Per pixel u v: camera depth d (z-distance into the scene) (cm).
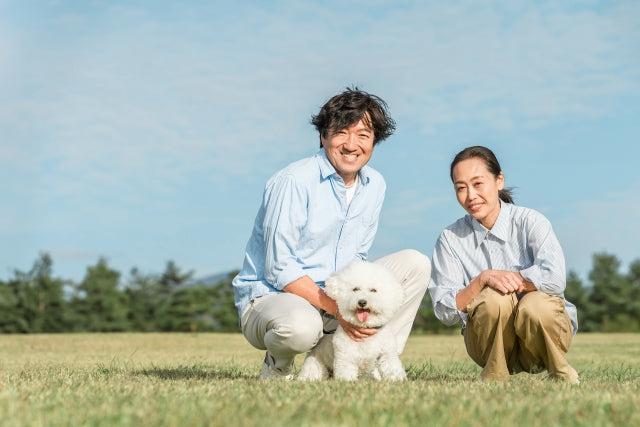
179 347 1119
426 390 330
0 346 1129
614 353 996
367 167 471
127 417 248
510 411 266
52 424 239
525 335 426
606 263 3036
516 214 462
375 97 440
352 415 259
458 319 451
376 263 448
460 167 445
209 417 252
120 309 2794
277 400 292
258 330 428
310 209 435
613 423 247
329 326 464
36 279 2705
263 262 442
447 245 478
